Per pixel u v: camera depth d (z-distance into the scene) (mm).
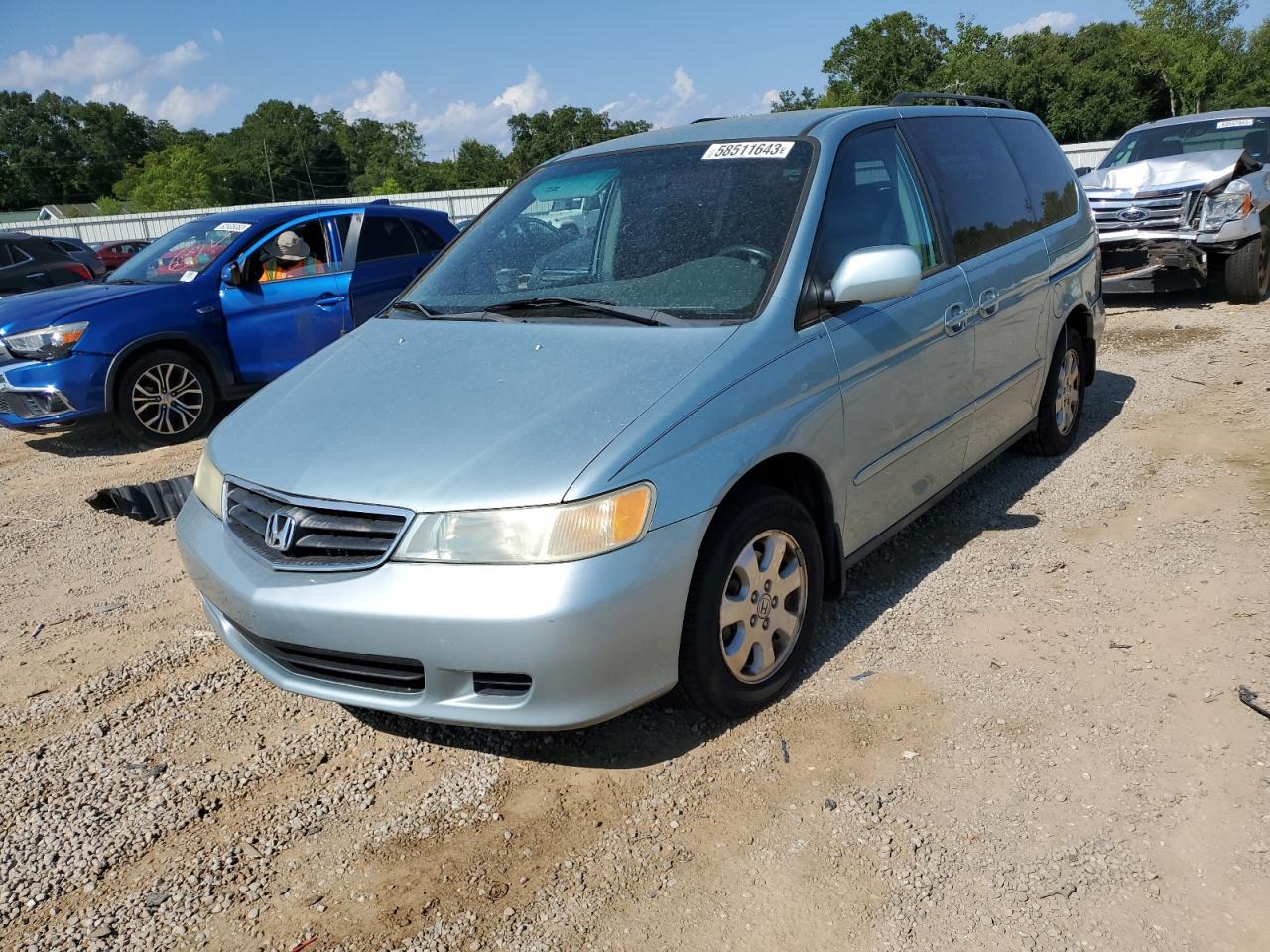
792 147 3590
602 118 114250
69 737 3283
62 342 6836
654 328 3105
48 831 2787
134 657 3842
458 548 2514
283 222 7809
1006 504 4668
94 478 6496
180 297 7281
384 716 3289
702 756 2896
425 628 2512
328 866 2578
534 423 2725
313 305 7805
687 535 2637
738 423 2840
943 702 3066
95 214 95000
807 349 3119
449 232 8867
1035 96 57969
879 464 3484
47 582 4699
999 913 2240
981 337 4102
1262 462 4871
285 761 3070
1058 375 5008
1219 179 8555
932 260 3900
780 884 2385
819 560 3197
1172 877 2303
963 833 2498
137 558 4957
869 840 2504
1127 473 4926
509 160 117375
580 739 3037
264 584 2734
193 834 2742
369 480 2672
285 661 2885
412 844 2637
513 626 2449
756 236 3318
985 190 4461
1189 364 6988
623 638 2539
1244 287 8844
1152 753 2744
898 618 3633
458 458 2654
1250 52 51969
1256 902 2207
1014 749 2811
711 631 2791
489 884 2471
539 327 3277
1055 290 4836
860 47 71750
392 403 3006
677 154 3820
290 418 3121
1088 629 3443
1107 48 57781
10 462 7082
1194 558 3896
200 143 133250
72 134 125125
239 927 2385
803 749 2889
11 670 3795
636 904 2361
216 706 3436
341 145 142500
